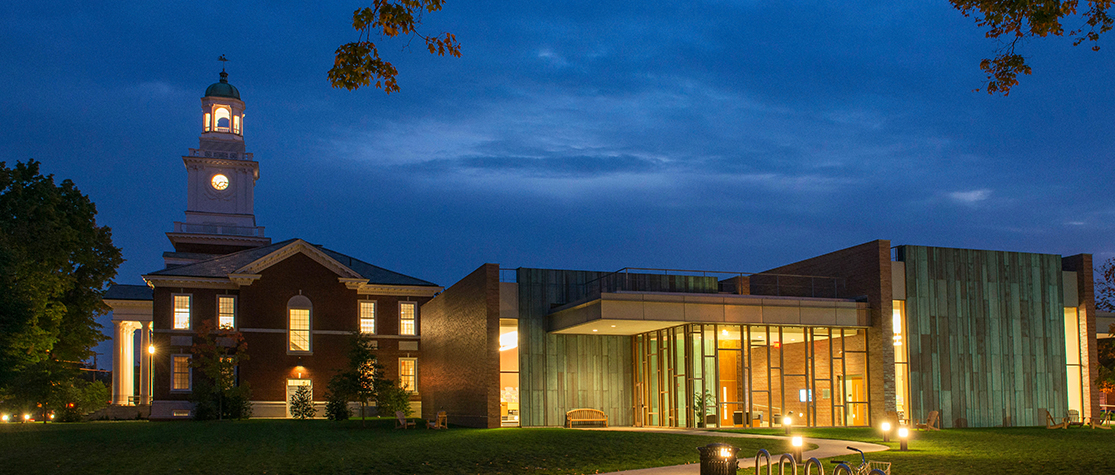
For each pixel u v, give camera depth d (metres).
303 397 50.06
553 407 38.44
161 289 53.50
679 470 18.72
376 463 20.97
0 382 34.69
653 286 41.09
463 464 20.55
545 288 39.38
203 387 50.59
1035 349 40.09
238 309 54.41
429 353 49.75
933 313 38.38
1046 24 12.39
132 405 60.19
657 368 37.88
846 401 37.47
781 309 36.03
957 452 22.48
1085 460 20.25
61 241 43.25
